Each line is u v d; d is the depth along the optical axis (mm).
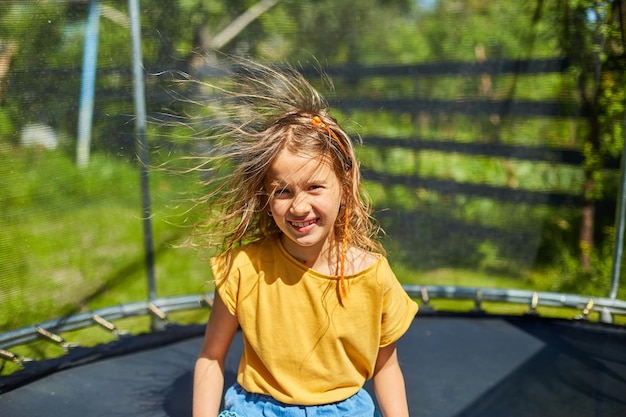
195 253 3193
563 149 2986
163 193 2824
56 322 2379
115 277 2848
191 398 2074
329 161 1453
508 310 3010
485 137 3090
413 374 2217
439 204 3156
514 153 3064
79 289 2686
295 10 3002
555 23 2873
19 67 2266
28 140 2355
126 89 2553
